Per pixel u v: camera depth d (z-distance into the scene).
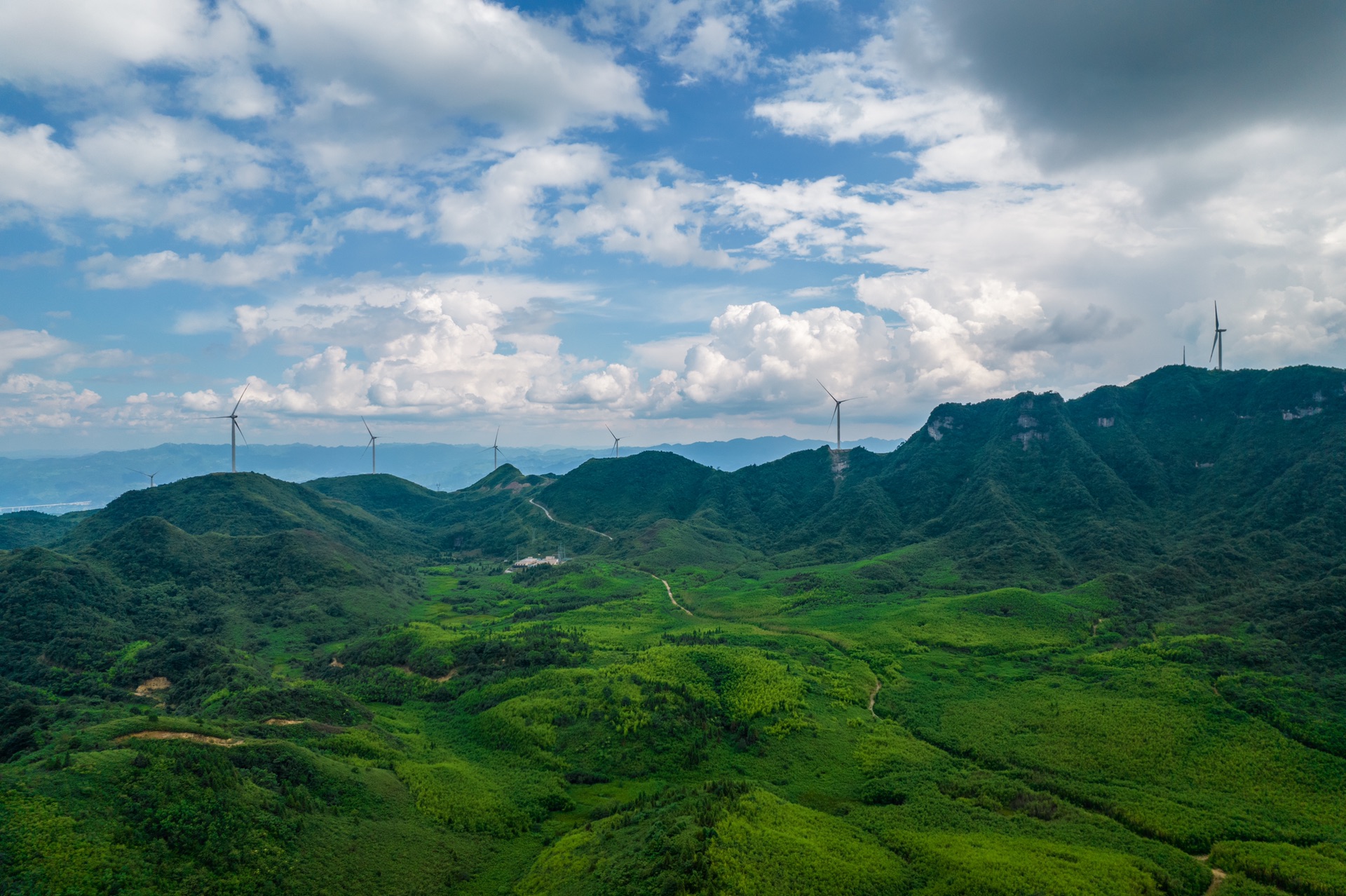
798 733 112.81
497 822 90.94
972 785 97.50
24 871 59.69
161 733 86.31
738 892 65.44
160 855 66.69
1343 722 105.38
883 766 103.94
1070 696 123.81
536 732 112.75
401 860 79.50
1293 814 89.31
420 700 135.62
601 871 73.19
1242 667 128.00
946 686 134.12
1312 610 141.12
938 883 72.62
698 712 117.00
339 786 87.75
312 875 72.50
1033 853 78.06
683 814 82.12
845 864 73.31
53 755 75.94
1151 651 137.00
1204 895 74.12
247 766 84.38
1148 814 88.75
